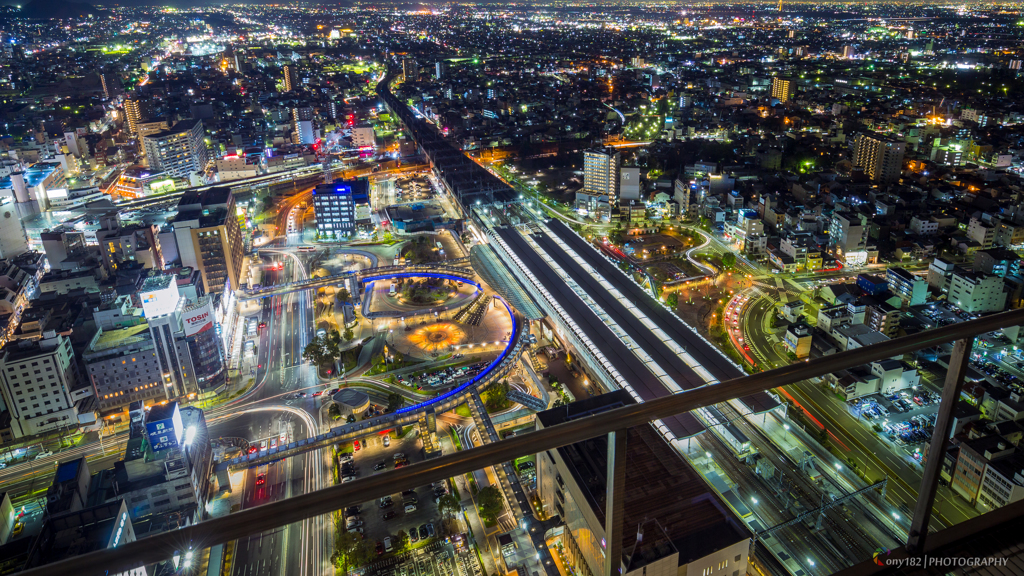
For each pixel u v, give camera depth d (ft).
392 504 588.50
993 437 545.03
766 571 472.03
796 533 504.02
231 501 604.08
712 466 574.15
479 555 531.09
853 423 650.43
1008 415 612.29
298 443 647.15
